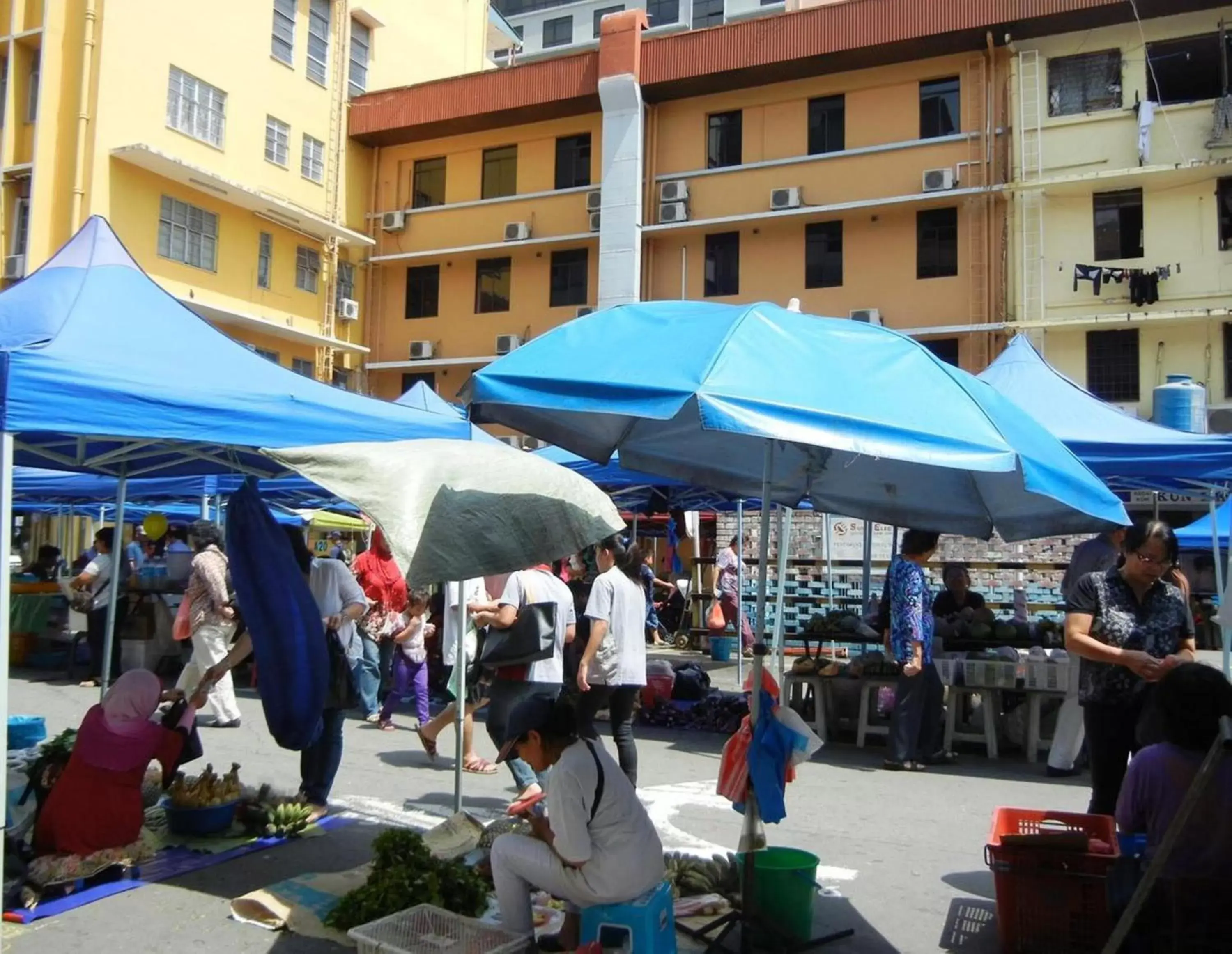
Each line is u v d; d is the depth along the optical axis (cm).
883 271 2248
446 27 3159
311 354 2555
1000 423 399
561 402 381
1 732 437
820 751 893
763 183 2366
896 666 898
